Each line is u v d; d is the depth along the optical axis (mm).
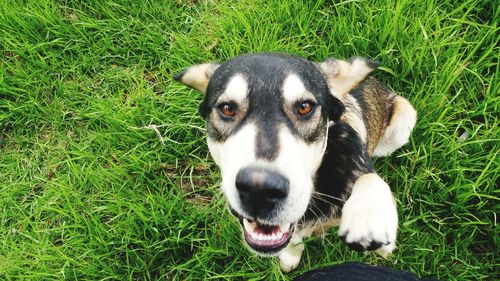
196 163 684
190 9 779
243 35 720
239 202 400
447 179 622
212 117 461
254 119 419
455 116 653
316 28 706
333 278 464
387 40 684
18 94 732
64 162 685
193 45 726
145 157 673
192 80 532
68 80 764
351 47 690
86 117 725
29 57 746
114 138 682
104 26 774
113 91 748
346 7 721
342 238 449
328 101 482
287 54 477
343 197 517
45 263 611
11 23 754
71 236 624
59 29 764
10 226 652
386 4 688
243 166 386
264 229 446
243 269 600
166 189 668
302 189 403
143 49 754
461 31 688
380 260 601
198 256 605
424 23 670
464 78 663
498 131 606
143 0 774
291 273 614
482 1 694
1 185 686
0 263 609
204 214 639
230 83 438
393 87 690
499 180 603
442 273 588
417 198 623
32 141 728
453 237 605
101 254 613
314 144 448
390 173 647
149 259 623
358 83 511
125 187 660
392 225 440
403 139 630
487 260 599
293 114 432
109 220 646
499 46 667
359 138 525
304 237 577
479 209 599
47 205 645
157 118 685
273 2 719
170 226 627
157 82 736
